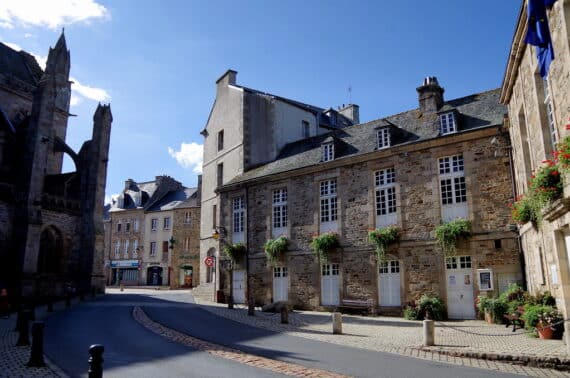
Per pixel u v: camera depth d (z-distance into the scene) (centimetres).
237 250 2264
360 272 1803
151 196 5069
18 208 2459
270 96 2642
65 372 729
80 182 3017
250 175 2412
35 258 2416
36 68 3791
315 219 1992
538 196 929
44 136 2612
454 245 1552
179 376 693
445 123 1706
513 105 1370
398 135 1852
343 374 707
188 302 2325
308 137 2628
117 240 5069
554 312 1006
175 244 4634
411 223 1688
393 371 730
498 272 1484
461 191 1606
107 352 902
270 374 704
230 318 1553
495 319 1363
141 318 1516
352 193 1884
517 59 1180
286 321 1426
